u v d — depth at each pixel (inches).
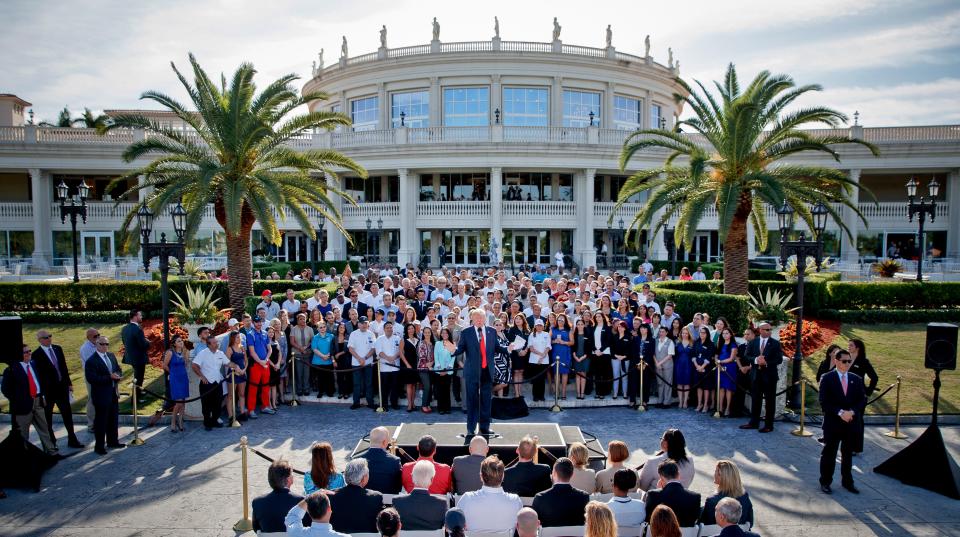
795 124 754.8
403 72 1822.1
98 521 329.4
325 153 863.7
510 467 291.7
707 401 532.1
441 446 342.6
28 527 322.3
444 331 525.3
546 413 527.8
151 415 507.8
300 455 425.1
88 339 442.3
